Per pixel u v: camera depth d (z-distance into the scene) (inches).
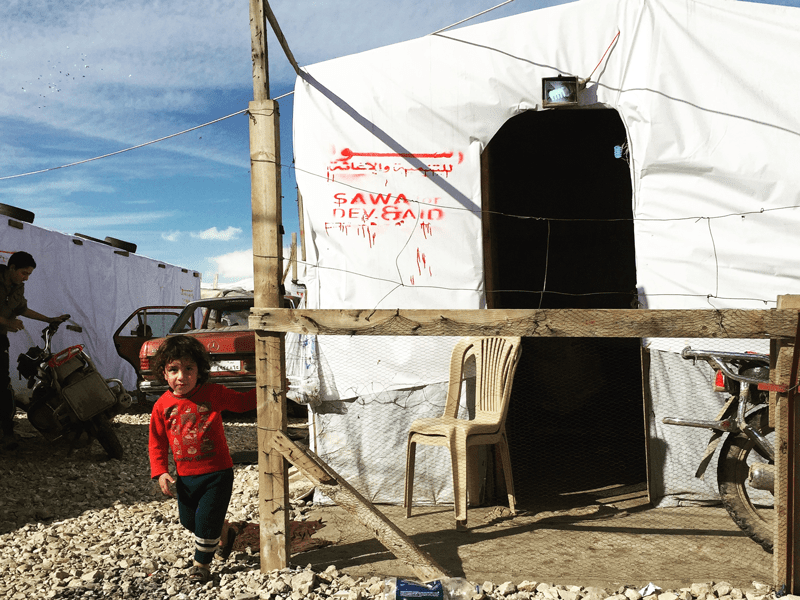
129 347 370.0
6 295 237.1
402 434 172.4
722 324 107.0
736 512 129.6
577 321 110.1
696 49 159.5
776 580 109.4
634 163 163.9
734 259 158.2
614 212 308.2
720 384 131.2
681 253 160.9
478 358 167.0
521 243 317.7
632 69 162.7
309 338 175.0
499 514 161.6
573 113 251.9
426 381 171.6
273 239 122.1
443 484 171.0
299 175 175.6
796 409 108.0
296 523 156.6
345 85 172.9
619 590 114.2
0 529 159.5
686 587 115.1
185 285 583.8
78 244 402.9
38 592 120.0
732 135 158.2
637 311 108.5
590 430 246.7
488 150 180.5
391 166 171.2
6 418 247.0
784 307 107.7
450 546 139.9
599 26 163.8
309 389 173.5
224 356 287.7
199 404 120.9
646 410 167.2
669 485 164.1
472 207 169.2
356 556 133.8
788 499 108.3
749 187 157.4
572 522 154.9
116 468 223.9
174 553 137.1
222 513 122.0
